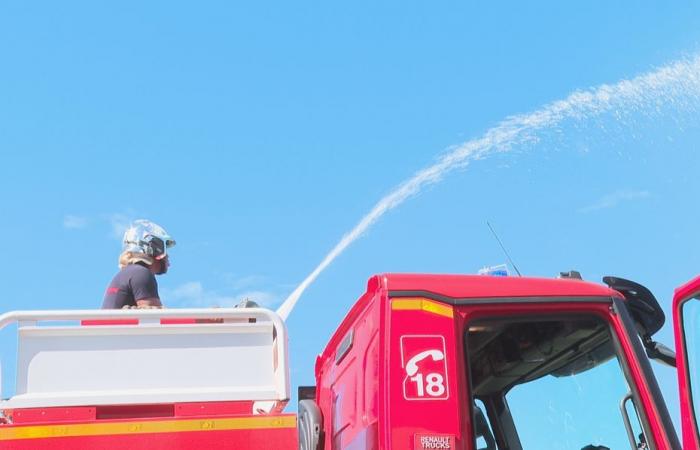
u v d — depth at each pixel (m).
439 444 4.11
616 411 4.43
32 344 5.09
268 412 5.44
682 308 3.98
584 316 4.50
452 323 4.36
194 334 5.26
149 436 4.90
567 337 4.59
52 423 4.87
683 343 3.97
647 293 4.80
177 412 5.10
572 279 4.61
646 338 4.83
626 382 4.41
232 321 5.66
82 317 5.17
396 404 4.16
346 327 5.11
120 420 4.92
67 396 5.02
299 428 5.50
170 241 6.73
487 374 4.66
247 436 4.97
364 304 4.69
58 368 5.08
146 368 5.16
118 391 5.09
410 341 4.29
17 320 5.12
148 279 6.39
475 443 4.20
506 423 4.73
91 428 4.89
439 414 4.16
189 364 5.21
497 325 4.48
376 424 4.20
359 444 4.43
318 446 5.26
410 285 4.39
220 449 4.93
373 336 4.42
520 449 4.67
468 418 4.21
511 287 4.49
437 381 4.22
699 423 3.88
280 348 5.22
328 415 5.28
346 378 4.88
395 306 4.35
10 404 4.95
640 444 4.34
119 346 5.17
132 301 6.37
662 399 4.36
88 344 5.14
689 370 3.94
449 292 4.41
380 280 4.43
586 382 4.55
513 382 4.73
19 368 5.04
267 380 5.25
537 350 4.61
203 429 4.95
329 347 5.47
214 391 5.16
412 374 4.22
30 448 4.82
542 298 4.48
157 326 5.23
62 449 4.83
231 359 5.25
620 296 4.55
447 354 4.29
